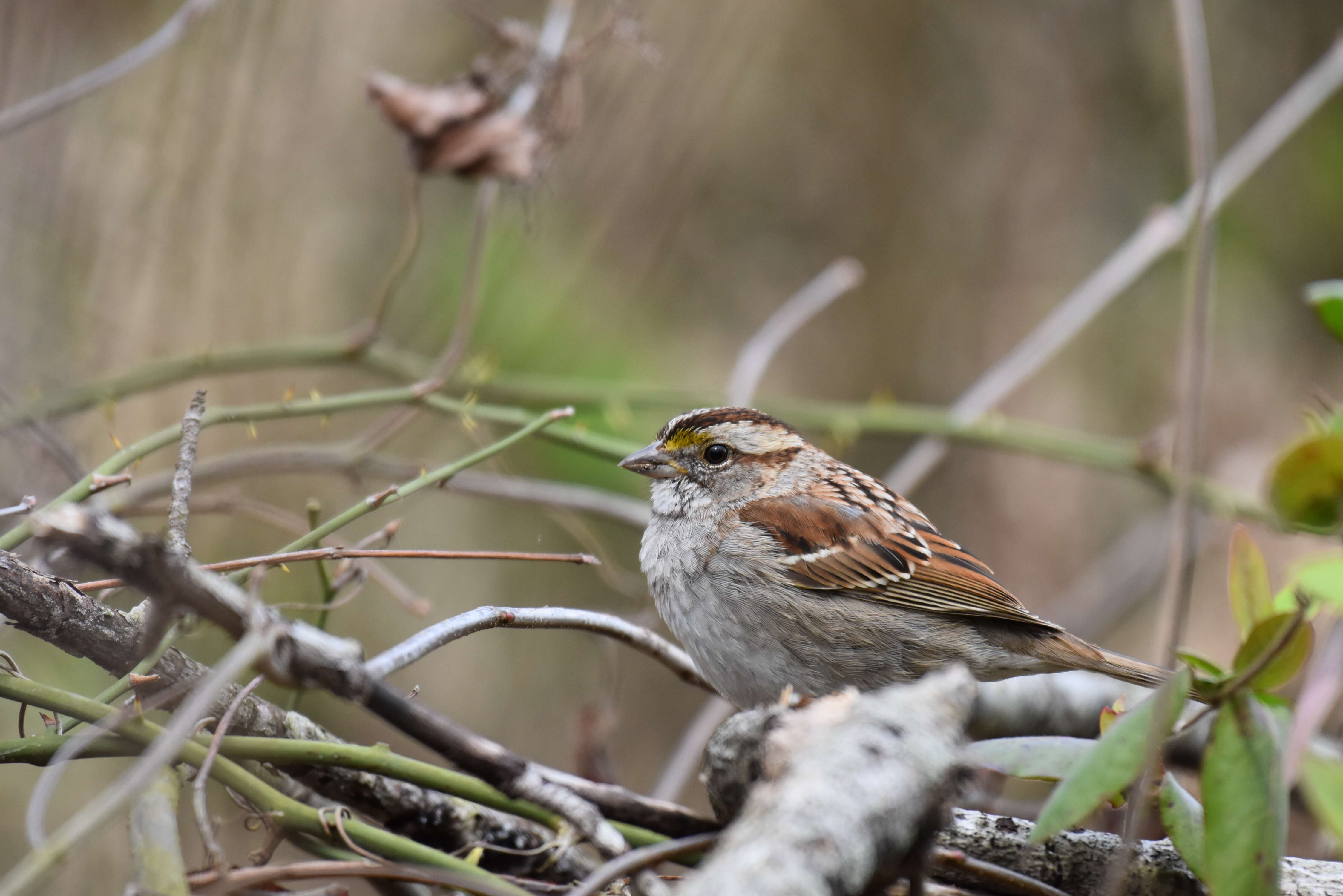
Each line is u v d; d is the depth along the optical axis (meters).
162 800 4.29
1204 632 12.34
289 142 10.22
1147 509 13.27
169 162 9.51
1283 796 4.13
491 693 11.34
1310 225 13.80
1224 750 4.25
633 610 10.30
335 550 5.18
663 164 11.15
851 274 9.95
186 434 4.64
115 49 9.40
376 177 10.95
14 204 8.98
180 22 7.40
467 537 11.44
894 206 14.22
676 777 8.08
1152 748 4.09
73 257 9.16
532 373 10.55
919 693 3.85
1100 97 14.07
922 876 3.77
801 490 7.96
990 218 14.13
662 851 4.44
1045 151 14.10
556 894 5.23
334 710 9.81
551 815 4.64
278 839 4.53
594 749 6.95
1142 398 13.44
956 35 14.23
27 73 9.09
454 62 11.05
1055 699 8.13
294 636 3.83
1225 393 13.24
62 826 8.46
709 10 11.19
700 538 7.74
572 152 10.93
